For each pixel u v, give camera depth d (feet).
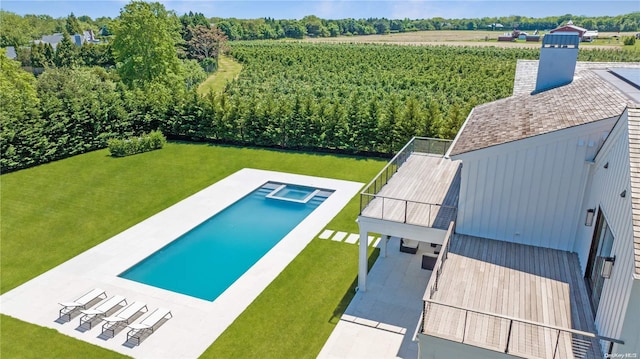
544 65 53.93
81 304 42.78
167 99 106.01
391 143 88.99
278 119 96.53
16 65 133.90
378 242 55.83
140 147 96.58
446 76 164.66
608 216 28.81
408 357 35.86
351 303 43.24
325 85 160.15
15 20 411.95
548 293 32.01
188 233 60.54
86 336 39.86
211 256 54.90
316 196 73.26
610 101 36.96
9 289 47.50
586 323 28.89
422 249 53.36
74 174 83.51
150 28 136.98
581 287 32.71
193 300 45.09
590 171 34.91
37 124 87.40
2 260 53.72
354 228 59.67
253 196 73.72
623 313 23.00
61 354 37.60
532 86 60.23
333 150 95.35
